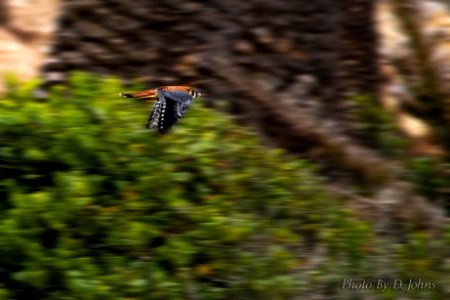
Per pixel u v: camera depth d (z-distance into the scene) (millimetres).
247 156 28000
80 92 27172
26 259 23547
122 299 23828
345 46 34812
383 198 31406
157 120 15047
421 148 34125
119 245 24391
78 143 25203
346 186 31609
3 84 28578
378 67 34906
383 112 34031
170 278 24641
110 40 31375
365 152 32875
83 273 23703
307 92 33344
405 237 30297
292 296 26016
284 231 26812
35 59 30328
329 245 27688
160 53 31719
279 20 33531
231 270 25359
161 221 25094
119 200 25016
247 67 32688
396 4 36281
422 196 32594
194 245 25125
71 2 31375
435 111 34938
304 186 28484
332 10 34438
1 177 24734
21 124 24969
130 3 31812
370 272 27969
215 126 28656
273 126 32031
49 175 25062
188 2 32344
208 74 31844
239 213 26594
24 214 23766
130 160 25594
